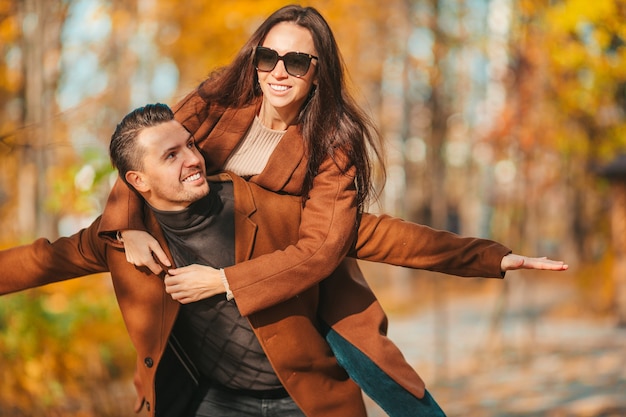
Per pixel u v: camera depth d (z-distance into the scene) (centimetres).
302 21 317
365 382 332
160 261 309
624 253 1575
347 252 317
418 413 330
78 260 326
